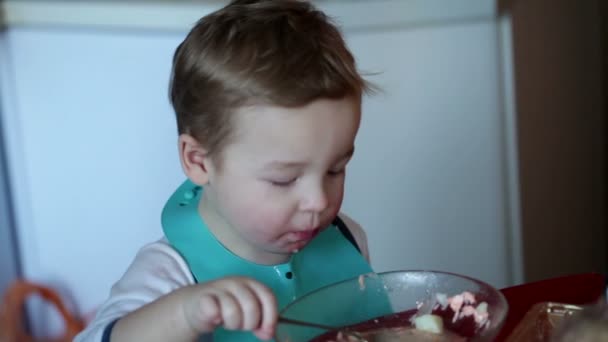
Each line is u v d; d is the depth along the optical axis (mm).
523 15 1421
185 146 756
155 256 780
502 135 1409
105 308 731
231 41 703
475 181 1443
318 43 699
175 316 586
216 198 742
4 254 1714
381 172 1499
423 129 1449
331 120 661
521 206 1452
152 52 1532
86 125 1617
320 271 851
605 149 1910
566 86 1666
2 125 1666
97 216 1663
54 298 1685
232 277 585
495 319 572
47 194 1685
